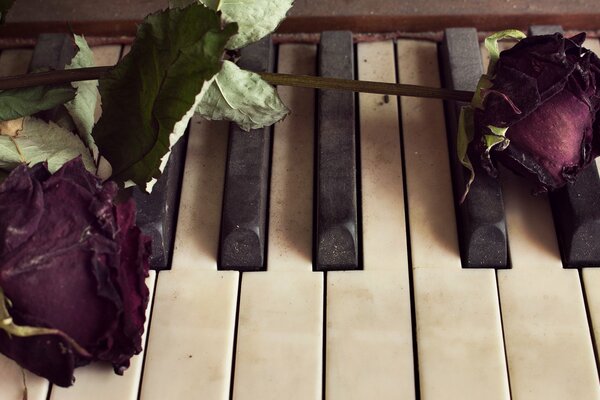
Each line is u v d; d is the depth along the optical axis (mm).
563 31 332
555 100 261
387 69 325
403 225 283
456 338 260
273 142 303
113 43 338
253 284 272
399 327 262
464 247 276
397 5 330
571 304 265
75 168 239
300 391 254
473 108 271
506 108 259
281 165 298
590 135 266
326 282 272
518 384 253
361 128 306
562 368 254
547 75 258
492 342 259
